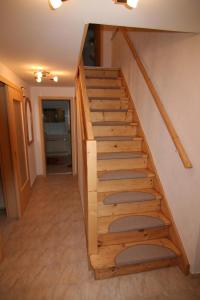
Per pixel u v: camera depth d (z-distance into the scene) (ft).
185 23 4.57
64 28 4.87
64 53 6.76
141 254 6.33
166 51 6.74
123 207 7.34
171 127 6.31
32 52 6.64
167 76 6.73
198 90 5.18
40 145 15.16
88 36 19.12
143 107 9.09
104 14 4.22
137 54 9.39
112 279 6.05
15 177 9.04
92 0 3.65
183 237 6.34
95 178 5.94
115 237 6.74
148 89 8.47
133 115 10.32
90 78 11.97
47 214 9.78
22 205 9.75
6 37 5.39
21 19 4.39
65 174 16.22
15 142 9.14
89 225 6.19
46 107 21.45
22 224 8.91
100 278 6.03
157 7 3.94
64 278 6.07
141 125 9.37
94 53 18.90
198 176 5.41
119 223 6.86
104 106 10.71
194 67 5.29
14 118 9.15
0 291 5.62
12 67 8.53
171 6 3.90
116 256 6.23
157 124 7.74
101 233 6.56
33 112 14.47
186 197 6.04
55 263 6.65
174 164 6.61
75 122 14.76
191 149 5.60
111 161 8.38
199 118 5.20
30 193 12.01
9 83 8.50
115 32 13.91
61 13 4.12
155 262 6.36
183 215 6.26
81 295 5.52
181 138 6.04
